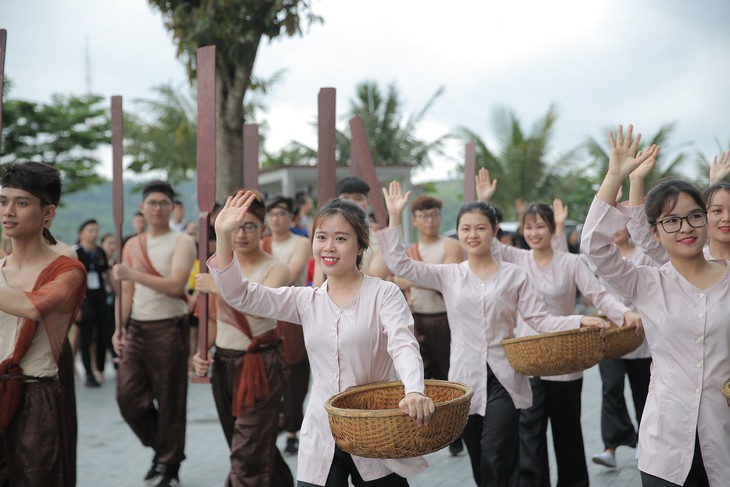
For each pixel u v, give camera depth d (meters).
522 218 5.09
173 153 23.52
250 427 4.45
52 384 3.62
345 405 3.03
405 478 3.24
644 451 3.11
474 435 4.40
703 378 3.00
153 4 10.98
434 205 6.23
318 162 4.93
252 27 10.70
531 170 22.53
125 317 5.41
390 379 3.28
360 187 5.81
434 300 6.32
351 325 3.18
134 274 5.18
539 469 4.69
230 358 4.56
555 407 4.75
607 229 3.14
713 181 4.31
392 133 24.98
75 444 3.84
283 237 6.03
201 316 4.27
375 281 3.24
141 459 6.30
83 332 9.70
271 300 3.31
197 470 5.90
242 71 11.07
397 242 4.39
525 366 4.04
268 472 4.46
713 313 3.00
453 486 5.31
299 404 6.27
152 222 5.39
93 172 22.30
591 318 4.11
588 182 23.56
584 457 4.82
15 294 3.46
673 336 3.06
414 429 2.69
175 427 5.32
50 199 3.66
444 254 6.25
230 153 11.30
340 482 3.20
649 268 3.18
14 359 3.52
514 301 4.32
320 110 4.93
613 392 5.71
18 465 3.56
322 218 3.17
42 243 3.71
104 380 10.26
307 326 3.27
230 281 3.19
